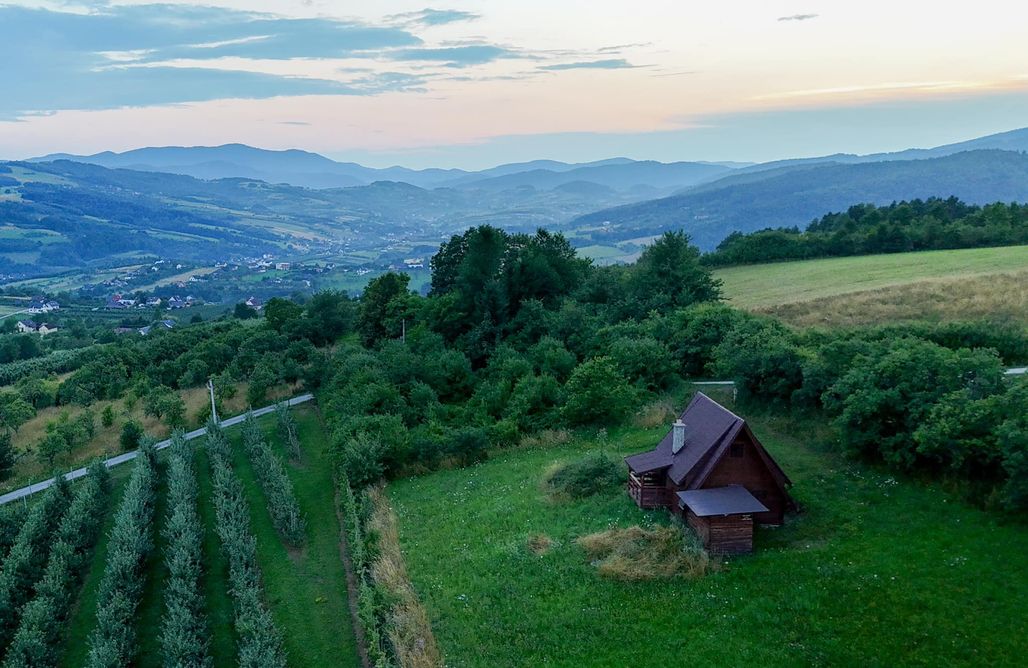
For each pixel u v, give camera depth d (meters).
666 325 67.75
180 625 31.08
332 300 107.25
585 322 75.12
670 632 29.50
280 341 97.12
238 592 34.47
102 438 68.06
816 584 30.89
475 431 53.84
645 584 32.91
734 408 53.88
